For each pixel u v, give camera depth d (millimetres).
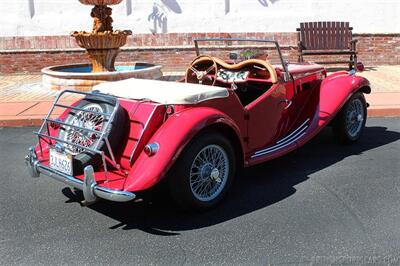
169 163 3576
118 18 12398
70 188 4734
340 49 11664
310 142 6180
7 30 12289
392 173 4965
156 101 3926
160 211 4113
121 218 3992
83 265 3246
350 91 5586
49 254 3396
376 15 12617
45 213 4117
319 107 5438
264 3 12508
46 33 12328
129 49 12250
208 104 4137
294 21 12562
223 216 3988
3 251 3441
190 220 3924
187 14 12484
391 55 12641
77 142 3914
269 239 3564
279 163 5348
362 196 4355
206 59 5176
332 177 4867
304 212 4031
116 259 3314
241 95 5285
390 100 8227
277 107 5027
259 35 12430
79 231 3762
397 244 3451
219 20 12508
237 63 5246
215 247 3463
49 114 4160
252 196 4402
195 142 3805
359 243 3473
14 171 5277
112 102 3883
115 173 3793
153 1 12375
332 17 12594
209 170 4000
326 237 3574
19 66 12125
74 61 12156
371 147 5926
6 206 4281
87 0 9203
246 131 4625
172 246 3490
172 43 12414
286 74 5125
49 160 4031
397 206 4121
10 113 7656
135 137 3818
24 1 12172
